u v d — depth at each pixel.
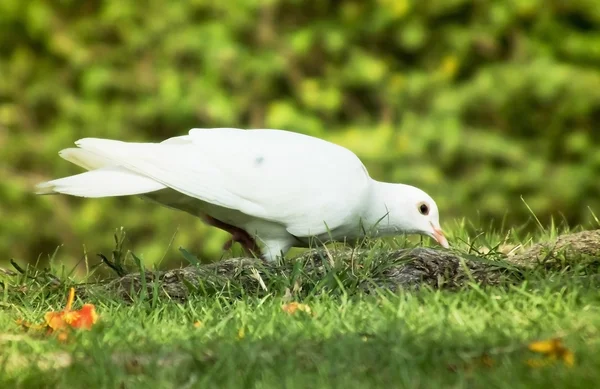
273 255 8.85
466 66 21.30
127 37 21.00
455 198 19.41
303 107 20.62
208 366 5.75
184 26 20.77
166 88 20.06
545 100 20.58
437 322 6.36
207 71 20.22
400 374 5.54
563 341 5.93
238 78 20.44
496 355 5.79
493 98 19.97
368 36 21.30
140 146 8.56
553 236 9.40
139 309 7.19
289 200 8.56
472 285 7.02
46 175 20.72
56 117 21.44
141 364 5.84
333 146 8.93
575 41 20.58
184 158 8.52
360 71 20.36
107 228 19.86
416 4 20.72
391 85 20.59
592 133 20.92
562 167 20.06
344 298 7.03
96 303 7.78
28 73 21.38
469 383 5.47
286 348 5.89
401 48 21.36
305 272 7.88
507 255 8.56
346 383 5.45
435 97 20.31
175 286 7.96
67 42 20.98
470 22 21.06
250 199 8.54
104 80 20.44
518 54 20.66
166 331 6.55
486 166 20.06
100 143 8.54
